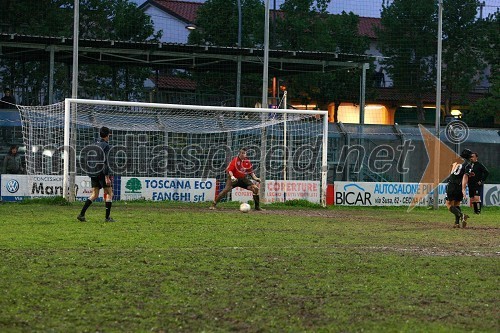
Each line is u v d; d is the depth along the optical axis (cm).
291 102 6488
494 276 1587
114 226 2489
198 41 5891
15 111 4219
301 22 5991
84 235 2189
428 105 7112
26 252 1795
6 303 1231
